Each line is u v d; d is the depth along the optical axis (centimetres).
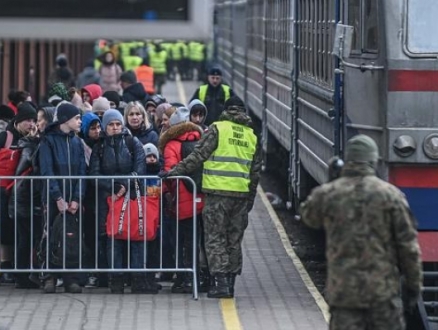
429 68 2442
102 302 2677
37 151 2741
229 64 7969
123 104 3703
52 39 1656
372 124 2514
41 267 2748
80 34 1645
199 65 12762
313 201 1823
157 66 10125
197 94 4278
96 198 2719
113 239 2728
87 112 2992
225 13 8562
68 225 2709
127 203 2714
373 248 1784
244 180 2681
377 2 2489
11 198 2755
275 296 2792
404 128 2447
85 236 2783
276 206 4419
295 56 3897
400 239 1791
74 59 9231
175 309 2609
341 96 2756
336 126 2775
